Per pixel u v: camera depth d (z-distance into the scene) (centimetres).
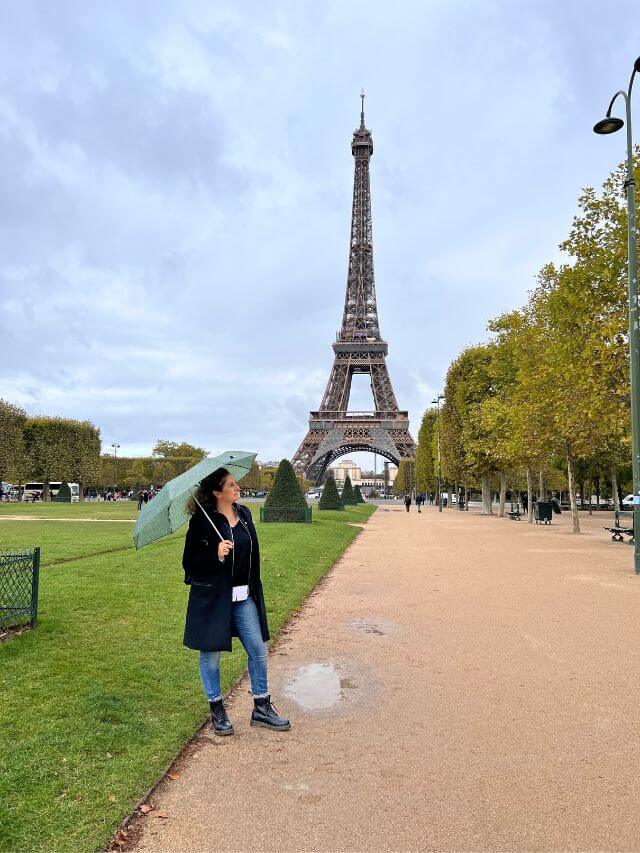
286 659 900
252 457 676
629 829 452
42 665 750
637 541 1731
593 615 1173
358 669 847
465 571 1794
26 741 561
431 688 764
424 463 9088
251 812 477
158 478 11994
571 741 604
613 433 3164
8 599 912
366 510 6038
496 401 4566
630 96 1864
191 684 748
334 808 481
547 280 3669
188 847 432
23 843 426
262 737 616
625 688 758
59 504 6688
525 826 455
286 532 2655
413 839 439
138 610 1055
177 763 561
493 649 939
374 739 611
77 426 8362
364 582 1602
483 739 609
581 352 2542
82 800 482
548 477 6588
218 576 617
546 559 2086
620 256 2358
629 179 1858
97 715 623
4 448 6731
